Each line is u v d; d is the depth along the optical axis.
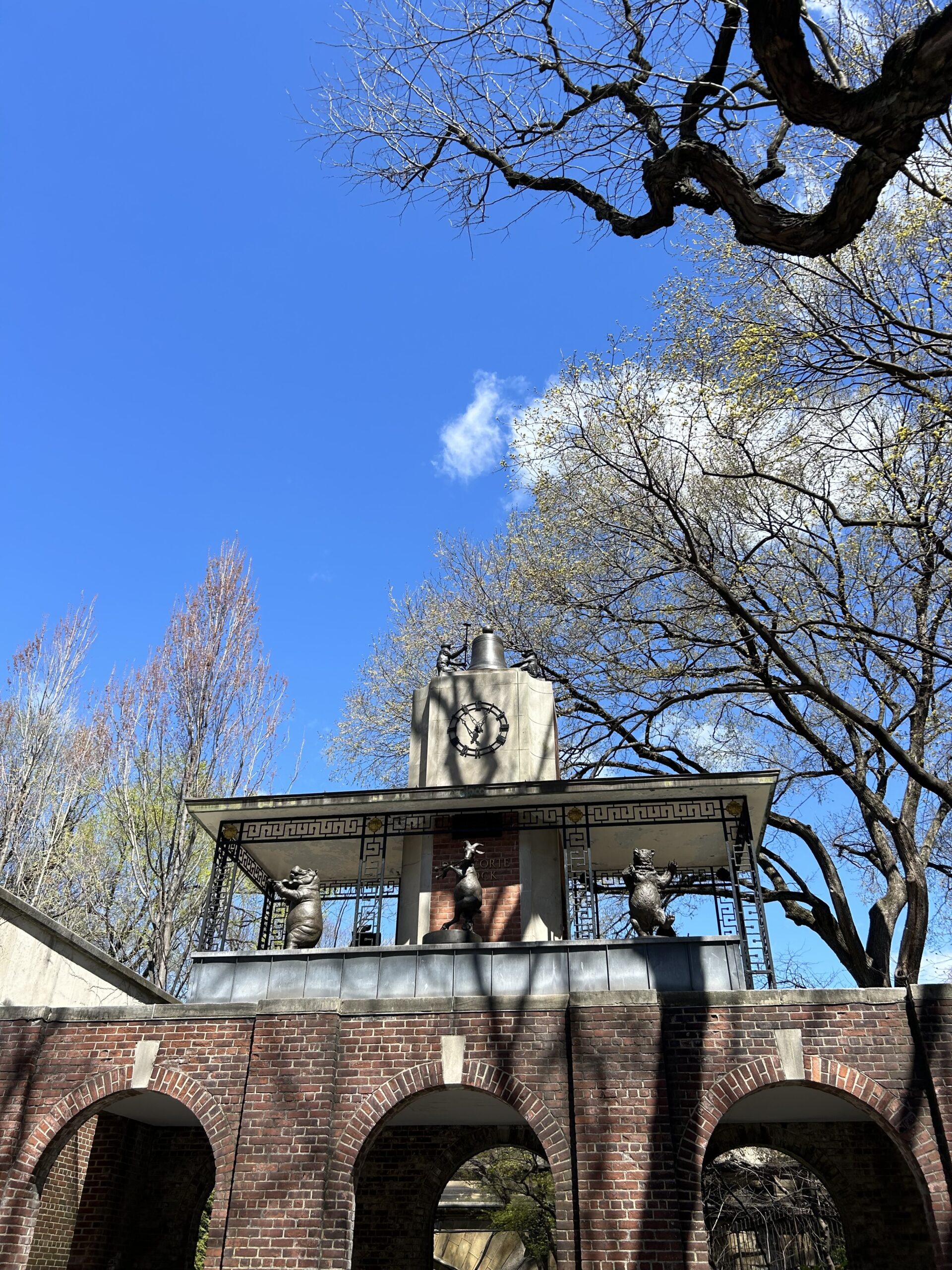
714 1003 11.95
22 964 14.34
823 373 14.05
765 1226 23.72
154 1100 13.82
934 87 6.88
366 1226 14.92
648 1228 10.81
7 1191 11.98
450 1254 37.56
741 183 8.63
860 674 18.84
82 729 27.39
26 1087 12.56
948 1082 11.19
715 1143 14.71
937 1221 10.62
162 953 23.80
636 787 14.73
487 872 15.31
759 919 13.92
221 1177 11.80
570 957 13.14
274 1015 12.57
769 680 19.55
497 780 16.34
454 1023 12.32
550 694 17.34
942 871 22.08
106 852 26.81
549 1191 26.58
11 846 25.17
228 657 27.20
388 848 16.89
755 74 10.27
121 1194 15.29
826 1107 13.55
